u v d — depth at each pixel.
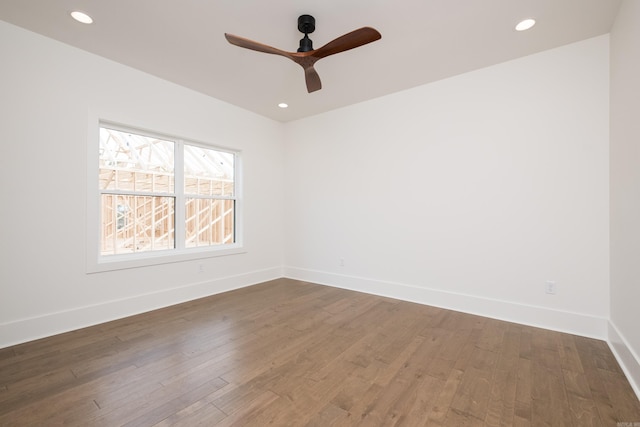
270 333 2.61
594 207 2.54
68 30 2.44
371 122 3.90
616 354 2.19
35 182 2.49
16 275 2.40
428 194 3.43
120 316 2.98
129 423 1.48
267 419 1.52
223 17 2.24
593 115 2.54
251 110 4.32
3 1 2.07
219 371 1.98
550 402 1.67
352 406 1.63
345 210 4.16
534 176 2.80
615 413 1.57
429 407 1.62
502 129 2.96
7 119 2.36
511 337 2.54
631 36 1.93
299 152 4.70
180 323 2.84
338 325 2.80
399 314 3.10
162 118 3.31
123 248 3.14
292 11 2.16
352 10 2.14
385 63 2.94
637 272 1.85
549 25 2.34
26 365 2.04
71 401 1.65
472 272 3.14
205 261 3.78
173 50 2.74
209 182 3.96
